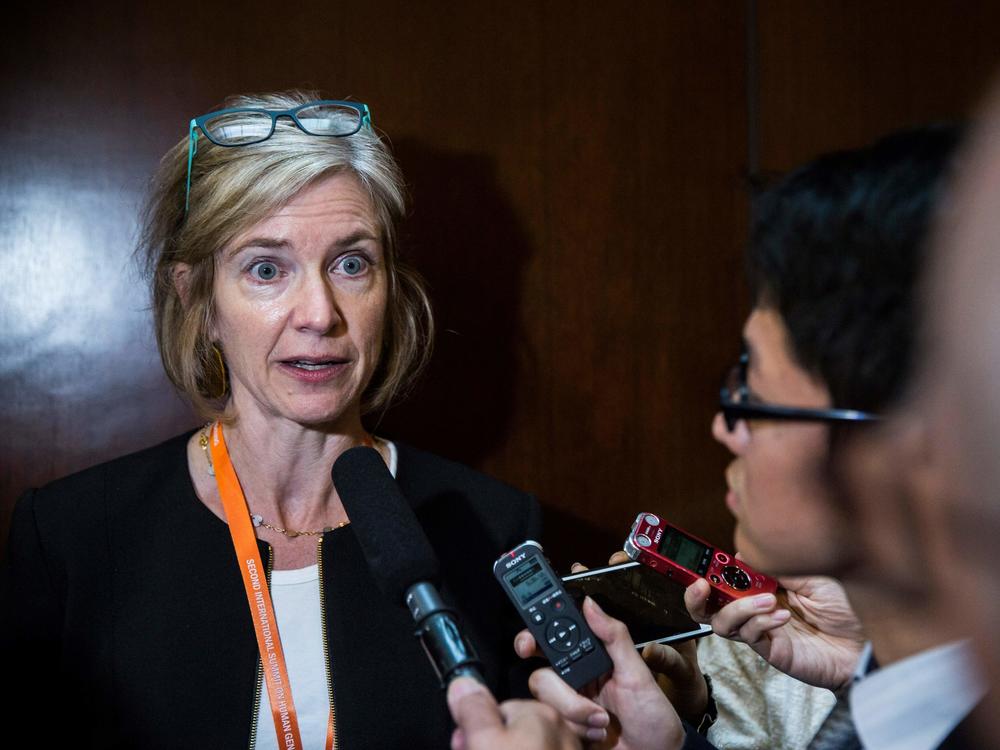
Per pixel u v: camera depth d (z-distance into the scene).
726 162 1.79
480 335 1.68
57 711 1.20
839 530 0.58
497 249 1.68
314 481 1.27
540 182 1.69
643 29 1.73
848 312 0.57
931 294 0.45
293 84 1.56
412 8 1.61
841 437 0.56
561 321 1.72
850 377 0.56
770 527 0.63
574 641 0.91
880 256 0.55
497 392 1.69
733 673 1.39
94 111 1.49
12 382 1.49
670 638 1.06
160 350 1.32
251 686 1.17
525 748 0.70
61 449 1.51
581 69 1.70
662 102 1.75
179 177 1.24
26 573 1.22
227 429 1.30
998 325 0.40
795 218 0.61
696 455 1.82
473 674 0.75
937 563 0.48
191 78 1.52
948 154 0.53
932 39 1.85
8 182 1.46
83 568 1.21
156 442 1.55
